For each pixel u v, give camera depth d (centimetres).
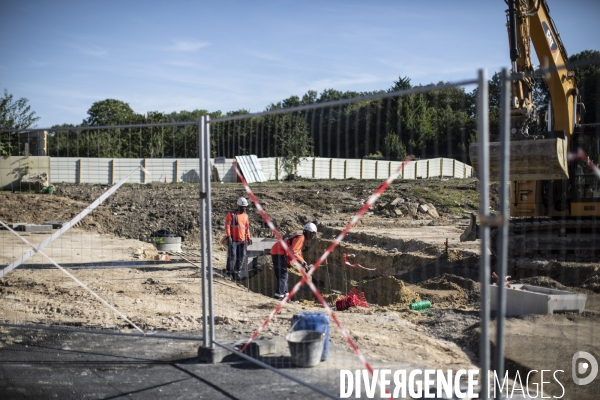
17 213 2208
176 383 536
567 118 1349
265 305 953
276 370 521
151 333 711
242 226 1334
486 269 376
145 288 1080
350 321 824
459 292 1115
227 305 952
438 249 1536
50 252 1572
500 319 378
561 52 1377
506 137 369
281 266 1105
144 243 1866
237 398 497
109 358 616
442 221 2475
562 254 1291
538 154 1023
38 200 2339
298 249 1102
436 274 1367
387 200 2738
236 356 612
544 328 771
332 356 625
